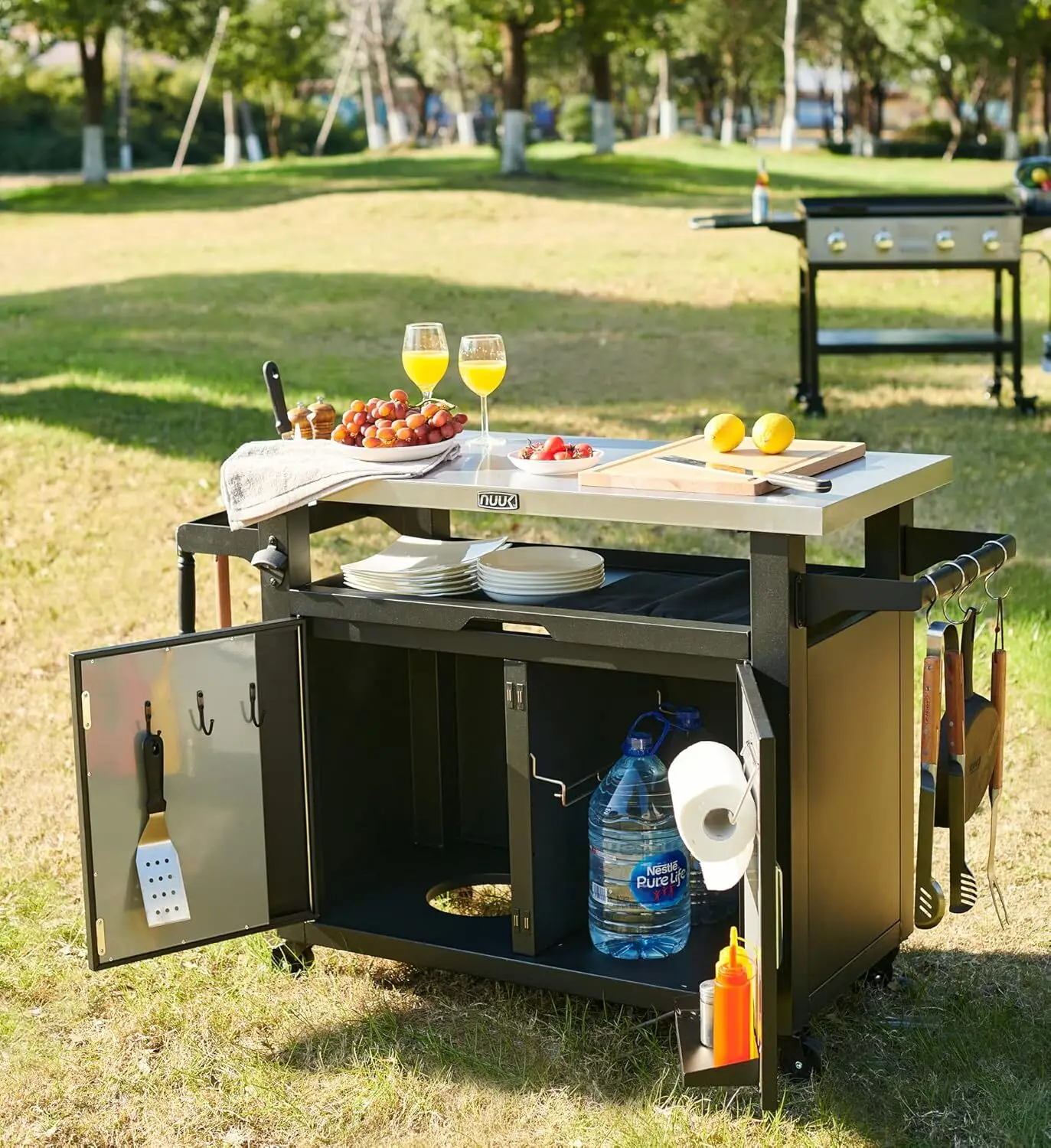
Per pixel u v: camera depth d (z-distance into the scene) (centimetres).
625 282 1470
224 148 5522
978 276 1467
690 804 257
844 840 295
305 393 991
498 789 376
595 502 282
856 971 304
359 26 5181
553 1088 290
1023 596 573
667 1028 308
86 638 587
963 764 279
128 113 4997
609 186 2328
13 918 368
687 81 5872
